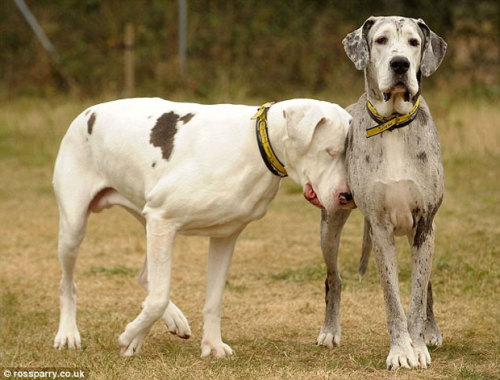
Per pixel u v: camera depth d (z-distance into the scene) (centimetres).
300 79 2991
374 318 1066
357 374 824
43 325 1062
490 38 3109
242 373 830
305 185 865
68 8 3195
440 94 2788
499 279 1207
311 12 3156
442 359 887
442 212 1630
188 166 888
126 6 3164
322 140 853
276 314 1100
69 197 973
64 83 3020
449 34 3136
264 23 3125
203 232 912
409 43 812
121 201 975
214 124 893
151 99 963
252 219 902
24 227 1661
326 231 945
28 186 2034
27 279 1305
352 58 836
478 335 978
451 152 2098
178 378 819
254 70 2998
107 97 2806
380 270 856
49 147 2372
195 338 1014
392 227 853
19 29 3130
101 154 958
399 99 816
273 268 1349
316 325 1054
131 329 913
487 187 1825
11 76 3022
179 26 3081
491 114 2305
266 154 870
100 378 823
